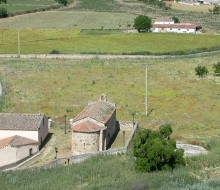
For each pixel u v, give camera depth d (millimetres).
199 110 116438
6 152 87000
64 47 190125
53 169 78562
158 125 105938
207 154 84125
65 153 90375
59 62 168875
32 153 90125
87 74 149375
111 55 176750
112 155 85188
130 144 91125
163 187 65875
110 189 65812
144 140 79062
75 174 75125
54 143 95625
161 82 140000
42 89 133250
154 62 166375
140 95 128375
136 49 186875
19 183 71500
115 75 148375
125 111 115312
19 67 159500
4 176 75312
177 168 77438
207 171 76688
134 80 142375
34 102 121875
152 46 192375
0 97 124250
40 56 177250
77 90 132375
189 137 96875
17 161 87500
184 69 155375
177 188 65188
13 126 91938
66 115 112562
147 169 76062
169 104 120875
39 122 93188
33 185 70375
